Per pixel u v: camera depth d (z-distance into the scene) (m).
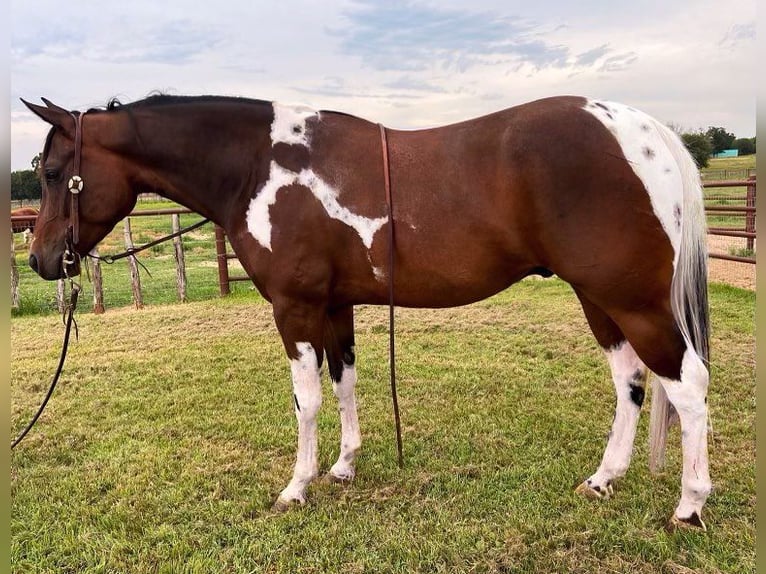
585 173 2.08
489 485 2.75
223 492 2.78
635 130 2.14
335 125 2.52
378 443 3.26
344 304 2.67
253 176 2.50
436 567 2.19
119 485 2.86
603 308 2.26
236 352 5.34
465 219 2.24
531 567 2.17
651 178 2.09
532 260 2.30
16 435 3.57
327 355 2.86
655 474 2.73
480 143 2.23
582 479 2.79
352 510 2.59
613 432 2.66
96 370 4.92
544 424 3.43
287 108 2.56
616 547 2.25
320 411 3.78
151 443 3.38
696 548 2.20
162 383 4.50
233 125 2.53
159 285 9.59
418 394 4.04
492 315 6.26
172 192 2.72
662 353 2.18
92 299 8.55
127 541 2.41
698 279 2.17
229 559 2.29
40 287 9.88
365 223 2.36
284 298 2.49
